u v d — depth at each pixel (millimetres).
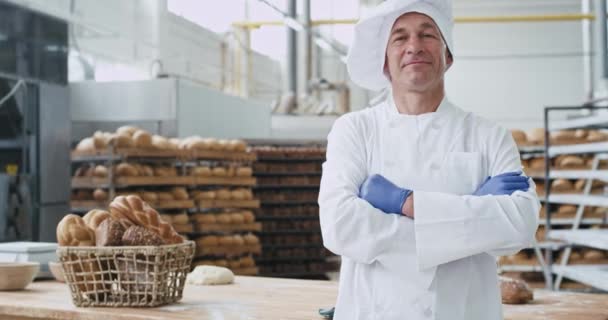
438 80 1828
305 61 14570
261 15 14797
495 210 1677
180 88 7680
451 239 1677
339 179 1814
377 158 1854
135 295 2283
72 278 2295
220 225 7242
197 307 2291
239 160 7484
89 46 9203
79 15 8336
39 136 5543
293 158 8820
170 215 6785
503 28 17031
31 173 5453
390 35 1846
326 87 14461
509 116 17062
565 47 16812
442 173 1800
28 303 2369
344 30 16984
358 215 1728
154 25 10914
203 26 13266
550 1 16469
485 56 17094
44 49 5605
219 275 2812
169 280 2350
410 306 1735
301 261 9008
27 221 5332
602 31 13055
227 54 14430
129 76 10312
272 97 16953
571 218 6855
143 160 6613
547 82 16953
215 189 7344
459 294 1753
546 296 2582
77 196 6621
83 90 7902
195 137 7215
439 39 1811
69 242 2344
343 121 1929
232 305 2322
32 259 2916
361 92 16812
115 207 2453
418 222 1688
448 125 1844
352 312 1826
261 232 8805
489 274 1798
